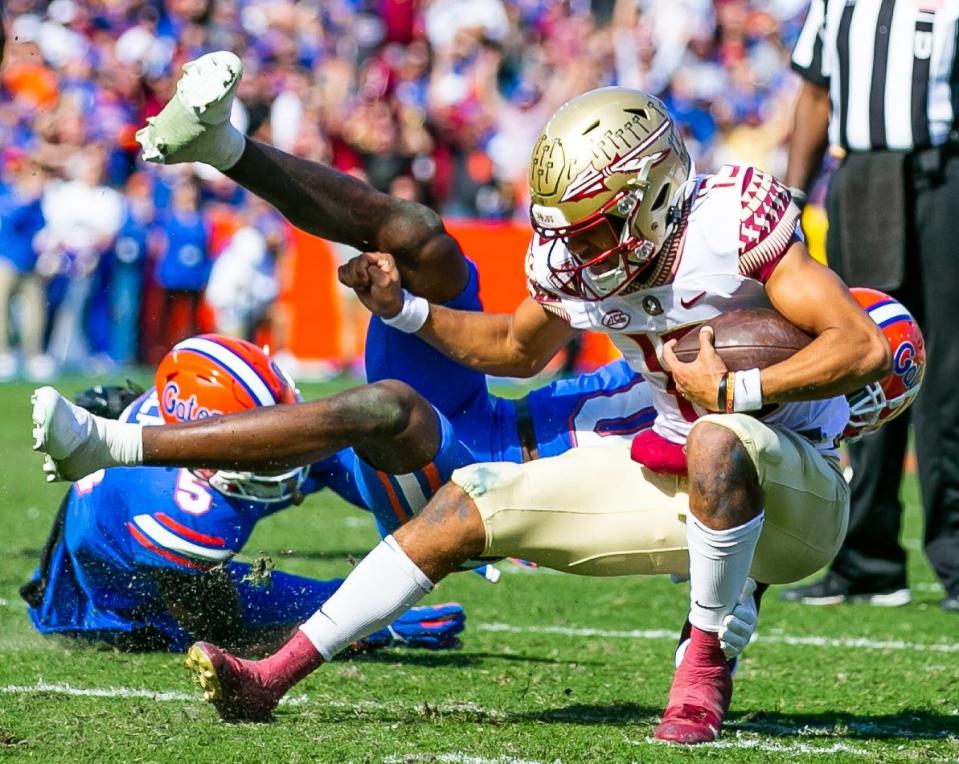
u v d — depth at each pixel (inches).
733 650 466.9
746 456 442.9
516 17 2242.9
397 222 502.0
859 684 580.7
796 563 478.3
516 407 528.4
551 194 446.9
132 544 566.6
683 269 454.3
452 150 1999.3
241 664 465.4
